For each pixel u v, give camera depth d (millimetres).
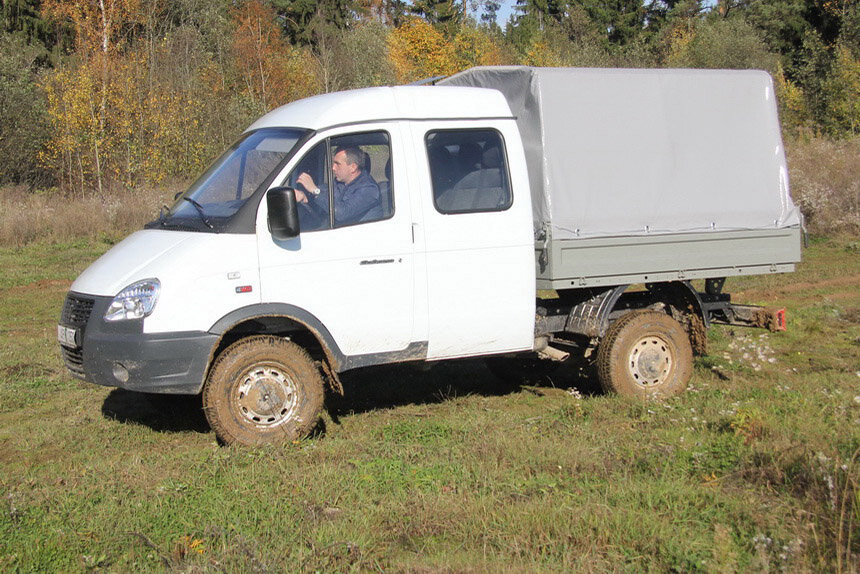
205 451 6316
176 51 33031
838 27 48906
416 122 6750
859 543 4316
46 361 9227
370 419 7254
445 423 6820
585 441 6129
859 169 19750
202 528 4719
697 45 42062
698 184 7672
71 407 7691
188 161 26562
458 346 6945
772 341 9812
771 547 4324
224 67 35188
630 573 4168
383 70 41844
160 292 6059
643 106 7488
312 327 6395
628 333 7453
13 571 4266
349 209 6516
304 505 5000
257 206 6285
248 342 6273
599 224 7293
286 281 6297
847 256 16047
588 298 7734
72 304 6477
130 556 4430
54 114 25469
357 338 6566
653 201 7496
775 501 4898
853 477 4910
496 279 6938
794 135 32500
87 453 6395
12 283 14500
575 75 7246
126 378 6094
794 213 8062
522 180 7031
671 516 4738
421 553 4434
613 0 68438
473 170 6895
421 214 6676
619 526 4582
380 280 6559
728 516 4734
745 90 7898
